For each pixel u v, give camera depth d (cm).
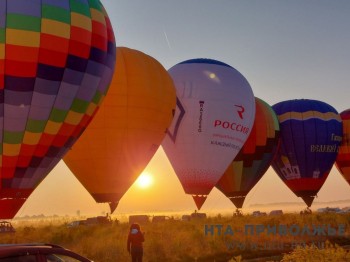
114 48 2497
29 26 2111
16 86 2097
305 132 4356
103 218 3831
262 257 2033
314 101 4538
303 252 1297
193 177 3522
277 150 4341
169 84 3136
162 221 4225
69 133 2323
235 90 3584
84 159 2897
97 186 2939
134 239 1598
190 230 2716
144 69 3014
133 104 2916
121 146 2906
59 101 2216
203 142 3491
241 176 4078
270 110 4316
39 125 2191
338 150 4500
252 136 4081
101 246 2088
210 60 3703
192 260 1919
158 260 1892
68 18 2211
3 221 2738
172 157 3569
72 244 2341
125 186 2973
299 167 4384
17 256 721
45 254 754
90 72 2302
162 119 3061
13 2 2111
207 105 3500
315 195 4434
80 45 2233
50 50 2144
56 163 2347
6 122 2122
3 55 2073
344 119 4734
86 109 2352
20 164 2200
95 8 2383
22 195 2245
